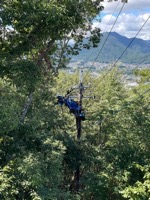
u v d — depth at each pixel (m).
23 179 11.25
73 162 18.88
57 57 21.36
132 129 18.30
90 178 17.45
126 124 18.75
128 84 34.72
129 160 16.89
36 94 19.58
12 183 11.14
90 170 21.41
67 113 23.31
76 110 18.97
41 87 19.86
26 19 13.20
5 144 13.07
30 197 11.34
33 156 12.23
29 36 14.84
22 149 12.90
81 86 19.27
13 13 13.23
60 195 12.38
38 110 19.36
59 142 14.58
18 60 14.18
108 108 19.92
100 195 16.94
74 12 14.47
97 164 19.75
